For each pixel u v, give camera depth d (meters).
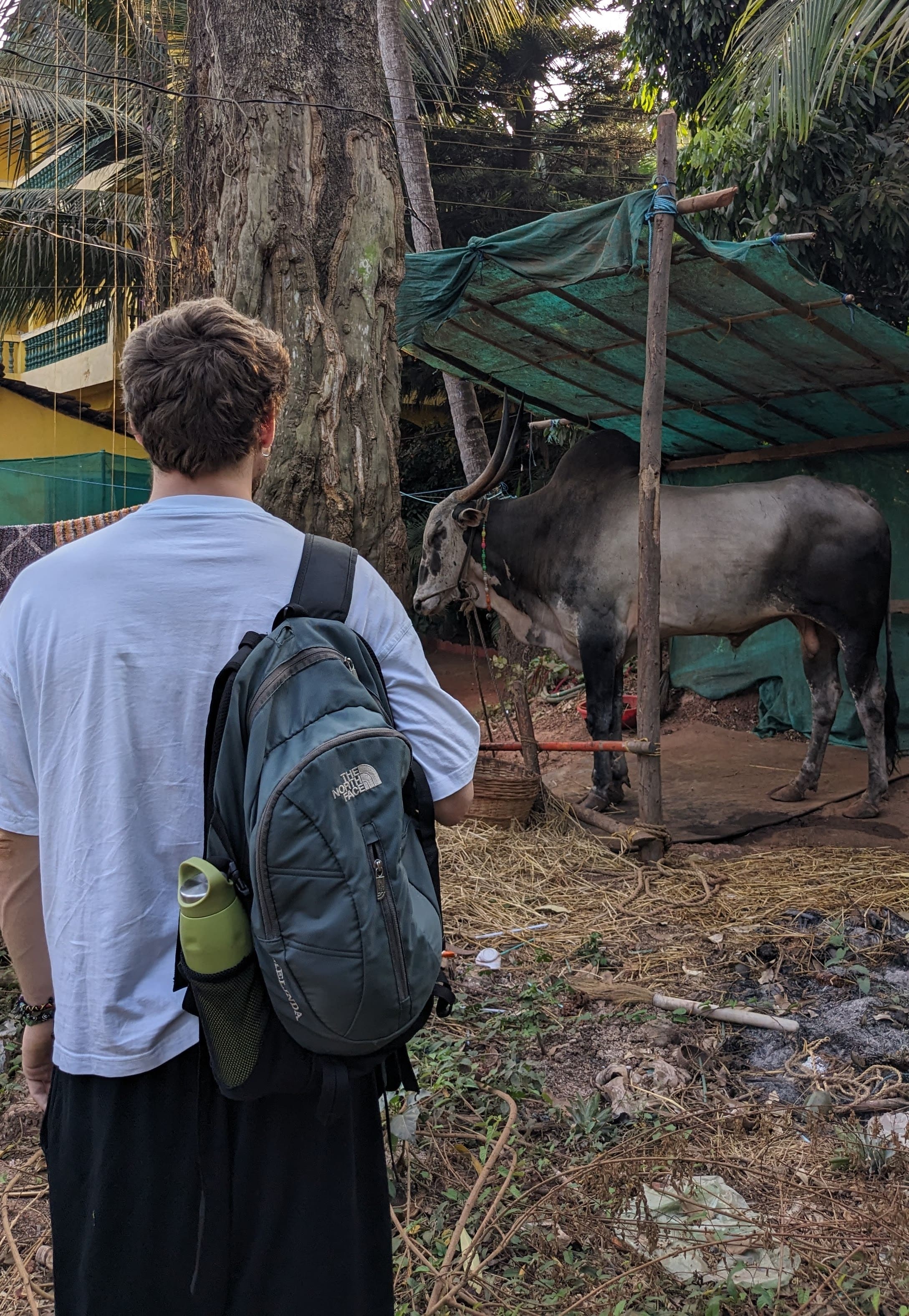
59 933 1.24
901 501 6.97
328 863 1.09
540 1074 2.82
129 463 10.52
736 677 7.94
